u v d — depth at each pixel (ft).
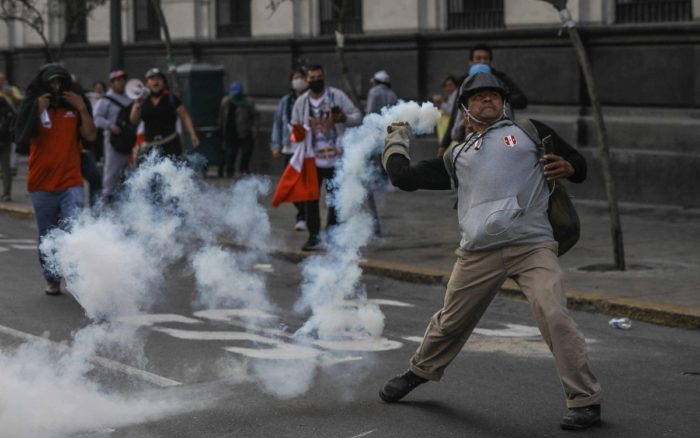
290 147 54.08
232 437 23.11
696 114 58.39
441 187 24.36
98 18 101.30
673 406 25.39
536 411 24.91
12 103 74.43
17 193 73.46
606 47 61.82
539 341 32.17
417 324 34.94
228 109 79.46
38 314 35.78
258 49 84.12
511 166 23.65
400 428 23.67
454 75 70.23
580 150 62.18
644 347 31.86
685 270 42.06
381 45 74.33
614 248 42.24
